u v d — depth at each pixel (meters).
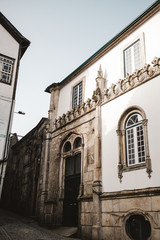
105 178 11.30
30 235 10.88
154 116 9.85
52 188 15.40
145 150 9.75
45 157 16.78
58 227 13.80
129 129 11.09
